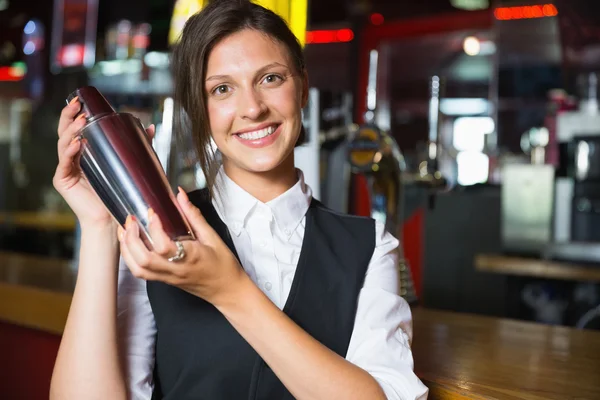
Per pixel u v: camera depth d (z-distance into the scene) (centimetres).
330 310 117
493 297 395
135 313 121
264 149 115
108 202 97
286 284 119
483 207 404
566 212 382
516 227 382
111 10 526
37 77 652
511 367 138
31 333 217
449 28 521
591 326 292
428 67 562
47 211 584
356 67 532
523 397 118
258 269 120
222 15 113
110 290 115
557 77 550
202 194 128
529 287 377
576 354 150
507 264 348
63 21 540
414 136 617
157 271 92
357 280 119
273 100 114
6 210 592
